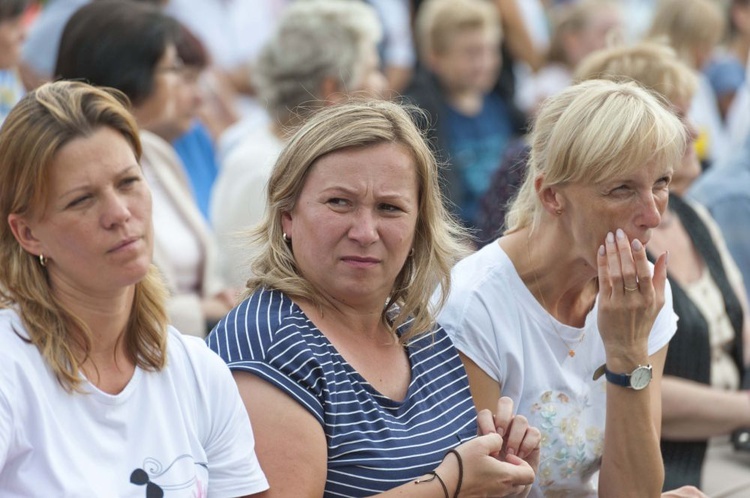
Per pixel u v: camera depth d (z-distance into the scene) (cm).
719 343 1219
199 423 691
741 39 2588
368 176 773
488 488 778
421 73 2012
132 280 635
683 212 1234
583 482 941
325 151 780
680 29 2069
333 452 754
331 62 1460
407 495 752
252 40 2198
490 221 1345
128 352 669
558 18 2377
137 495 639
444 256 844
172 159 1312
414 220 802
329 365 770
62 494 613
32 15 1761
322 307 805
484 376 895
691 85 1206
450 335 891
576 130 842
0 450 604
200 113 1725
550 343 915
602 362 940
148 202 647
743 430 1157
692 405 1126
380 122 789
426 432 802
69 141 618
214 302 1259
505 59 2144
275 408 741
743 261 1494
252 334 768
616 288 845
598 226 848
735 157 1570
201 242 1312
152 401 666
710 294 1220
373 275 786
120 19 1233
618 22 2270
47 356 628
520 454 819
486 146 2005
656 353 948
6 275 635
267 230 827
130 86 1231
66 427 628
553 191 872
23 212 623
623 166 824
